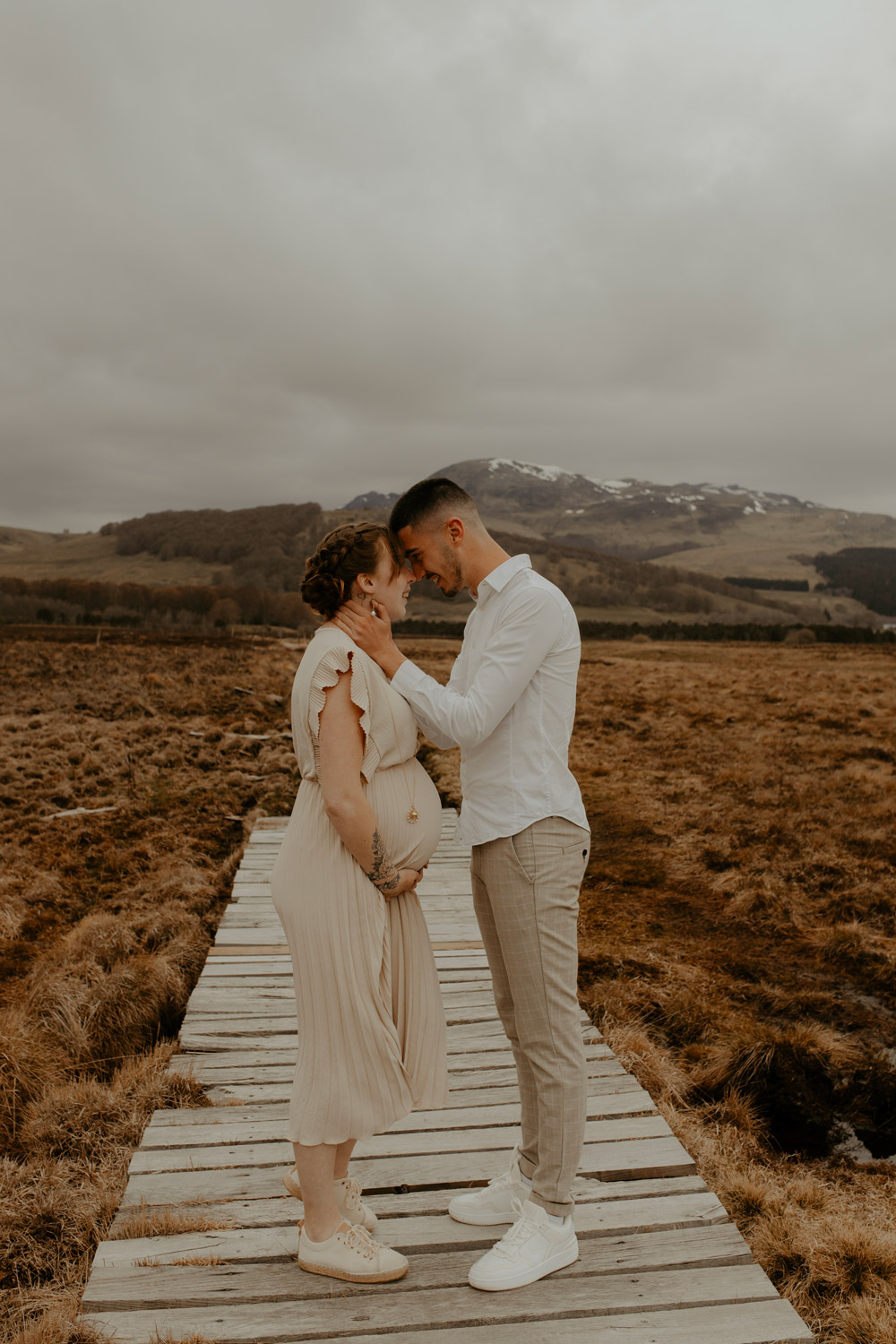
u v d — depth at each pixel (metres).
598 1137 2.92
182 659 30.41
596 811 11.02
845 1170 4.04
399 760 2.02
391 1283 2.09
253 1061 3.73
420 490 2.15
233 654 34.47
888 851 8.95
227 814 10.77
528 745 2.08
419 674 2.03
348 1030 1.96
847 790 11.64
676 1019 5.47
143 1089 3.61
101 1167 3.25
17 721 16.02
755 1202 3.46
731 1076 4.74
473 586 2.20
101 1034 4.51
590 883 8.39
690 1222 2.39
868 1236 3.24
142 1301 2.03
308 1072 1.98
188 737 15.67
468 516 2.15
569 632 2.12
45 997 4.76
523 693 2.09
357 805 1.88
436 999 2.11
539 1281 2.11
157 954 5.70
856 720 17.23
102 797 11.41
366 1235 2.11
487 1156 2.79
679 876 8.55
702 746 15.12
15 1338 2.13
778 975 6.31
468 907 6.05
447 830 8.55
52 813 10.52
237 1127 3.05
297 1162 2.04
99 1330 1.95
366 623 2.04
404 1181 2.62
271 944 5.31
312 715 1.88
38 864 8.59
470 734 1.99
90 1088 3.77
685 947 6.79
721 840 9.49
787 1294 2.98
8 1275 2.75
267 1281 2.10
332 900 1.96
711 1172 3.64
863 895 7.66
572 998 2.11
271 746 15.11
